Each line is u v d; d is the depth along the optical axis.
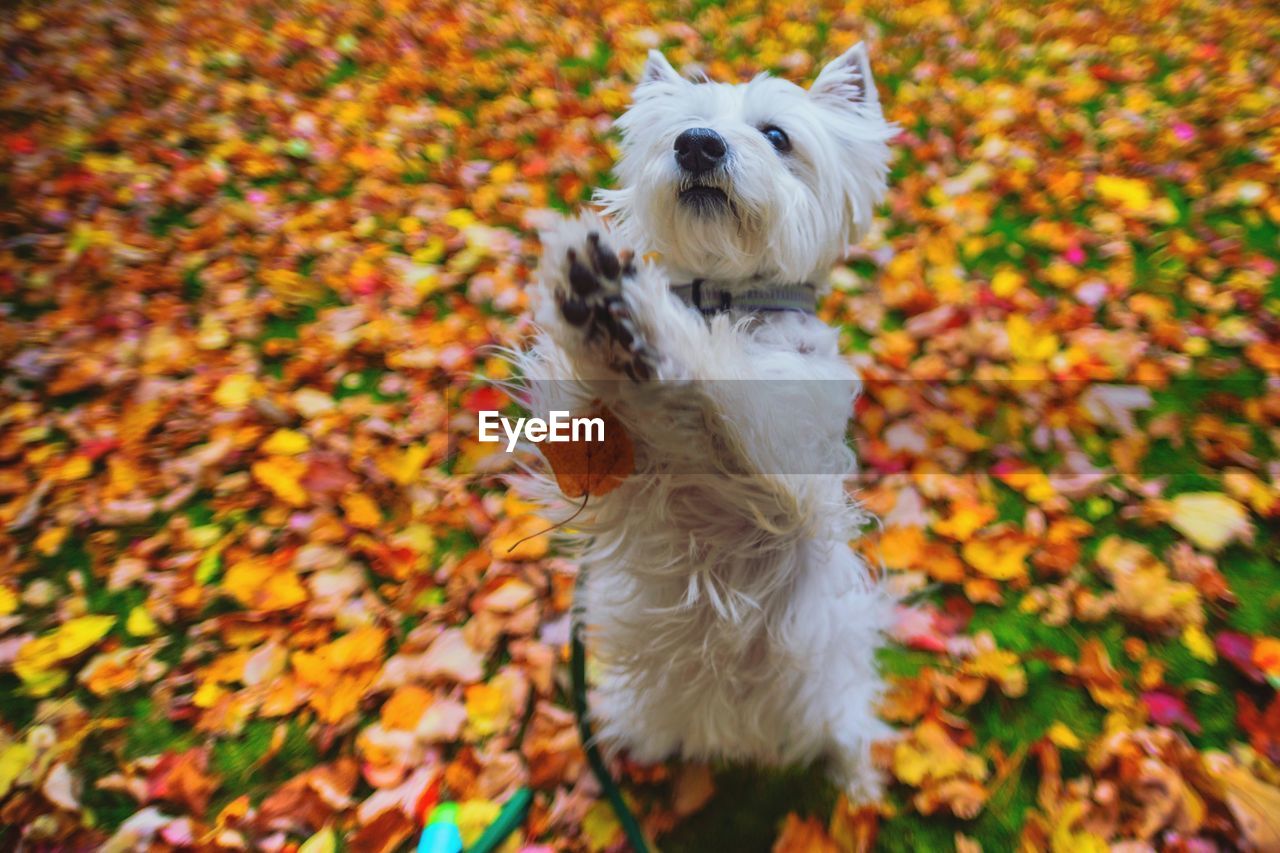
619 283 0.40
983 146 1.13
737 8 1.49
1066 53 1.32
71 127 1.24
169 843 0.59
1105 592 0.70
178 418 0.86
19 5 1.53
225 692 0.67
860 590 0.58
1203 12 1.41
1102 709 0.63
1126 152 1.10
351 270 1.01
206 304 0.98
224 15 1.54
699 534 0.49
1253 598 0.69
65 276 1.01
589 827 0.59
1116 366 0.85
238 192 1.14
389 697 0.66
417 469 0.81
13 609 0.73
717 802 0.61
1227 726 0.62
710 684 0.54
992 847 0.58
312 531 0.76
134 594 0.73
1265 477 0.76
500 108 1.27
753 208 0.53
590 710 0.65
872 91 0.62
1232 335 0.87
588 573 0.58
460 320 0.94
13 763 0.63
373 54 1.42
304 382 0.89
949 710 0.64
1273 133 1.12
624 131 0.62
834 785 0.61
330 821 0.60
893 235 1.02
